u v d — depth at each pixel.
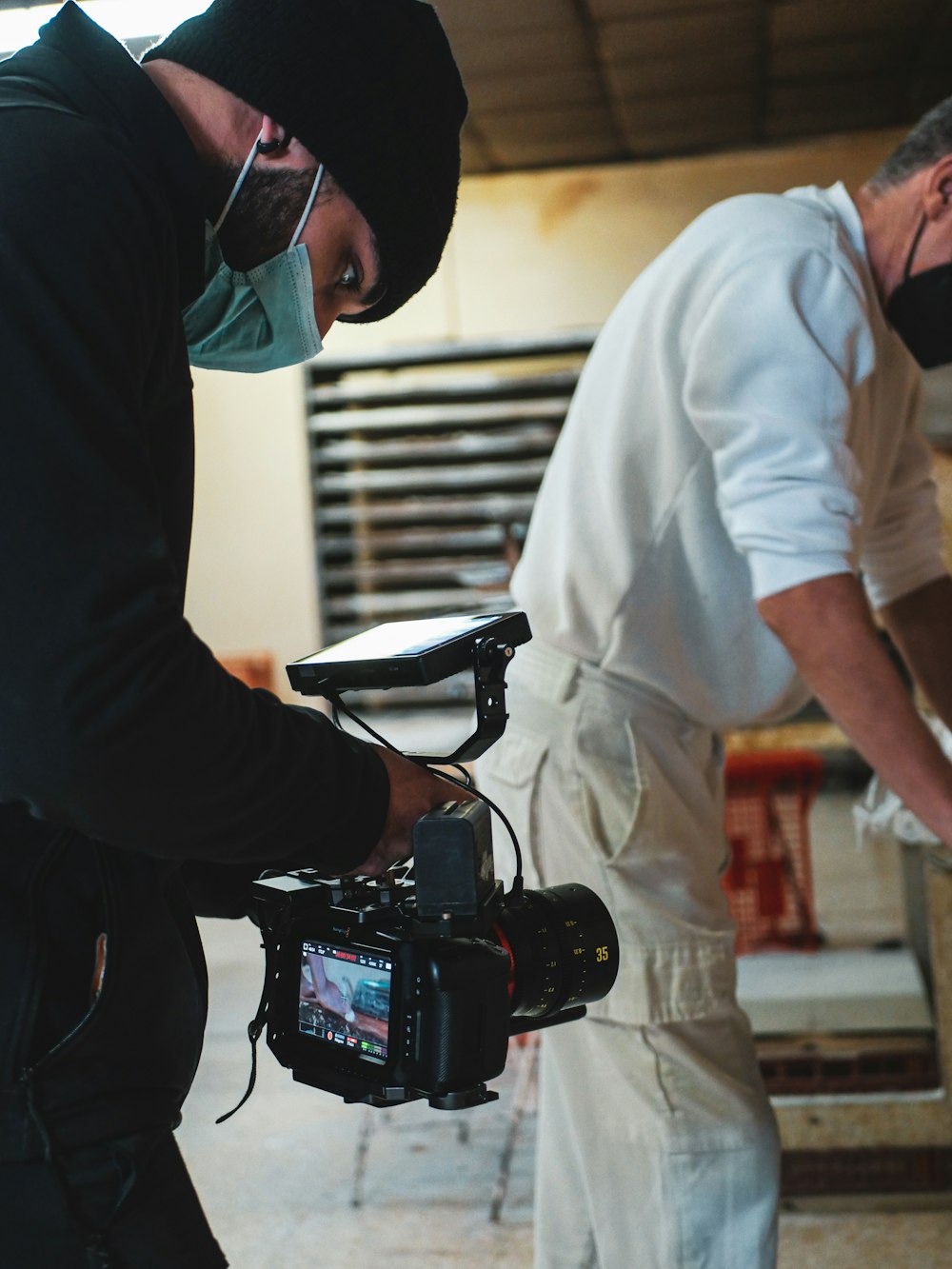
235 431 7.46
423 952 0.96
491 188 7.29
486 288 7.35
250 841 0.94
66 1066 0.97
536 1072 3.44
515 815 1.76
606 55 5.53
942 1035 2.60
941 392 6.01
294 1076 1.09
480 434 7.55
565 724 1.71
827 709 1.50
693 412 1.56
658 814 1.69
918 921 2.84
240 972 4.67
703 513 1.63
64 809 0.87
